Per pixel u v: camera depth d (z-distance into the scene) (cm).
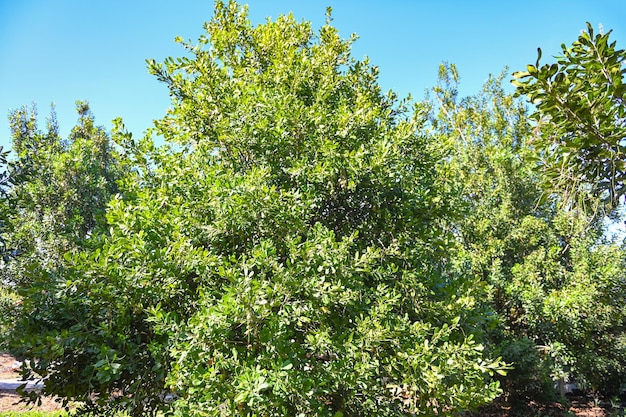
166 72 658
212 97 633
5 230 502
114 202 486
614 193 294
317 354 424
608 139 281
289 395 360
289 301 411
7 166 480
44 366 415
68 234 875
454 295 503
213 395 337
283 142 527
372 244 516
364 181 524
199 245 487
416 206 530
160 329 379
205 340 358
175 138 654
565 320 923
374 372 430
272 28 785
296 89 656
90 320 433
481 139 1595
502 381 955
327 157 510
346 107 595
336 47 780
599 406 1025
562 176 312
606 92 276
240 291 352
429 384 397
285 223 447
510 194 1141
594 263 977
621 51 265
